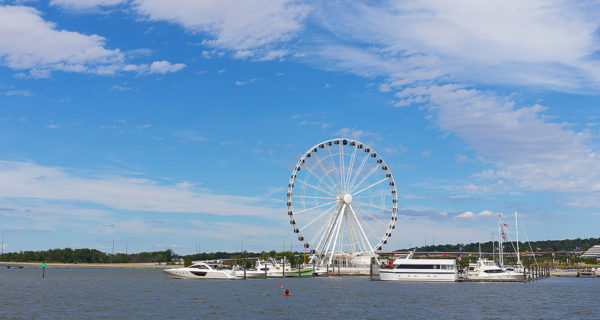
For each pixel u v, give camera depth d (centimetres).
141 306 10981
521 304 12069
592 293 15925
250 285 18212
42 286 18638
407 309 10744
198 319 9100
